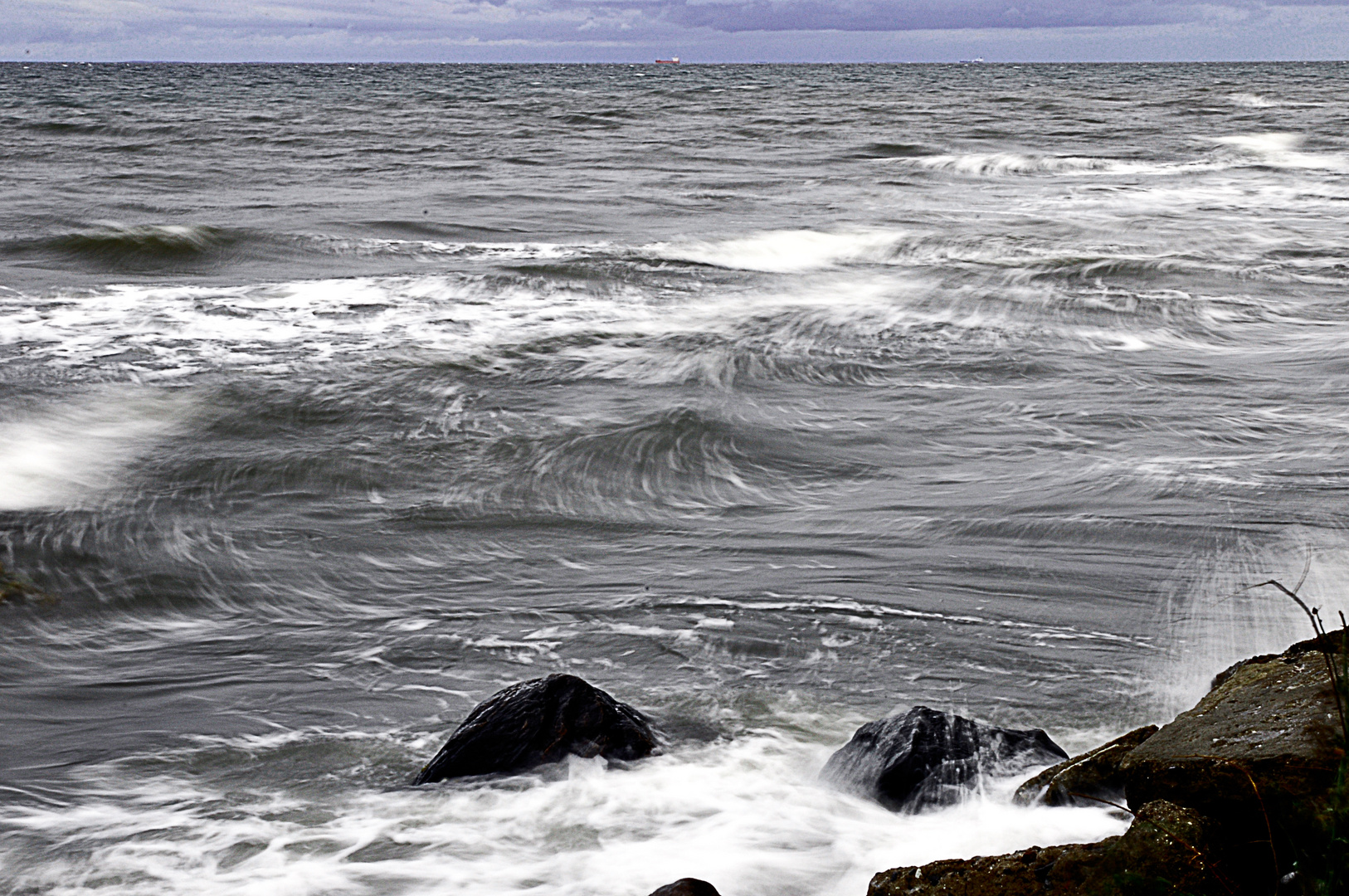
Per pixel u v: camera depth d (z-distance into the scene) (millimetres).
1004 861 3369
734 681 5418
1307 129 46594
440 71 177875
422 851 3980
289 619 6320
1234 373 11539
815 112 59281
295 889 3770
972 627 5996
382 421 9727
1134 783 3719
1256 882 3295
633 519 7785
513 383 10859
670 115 56156
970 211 23875
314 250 17766
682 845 3971
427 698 5375
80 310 13273
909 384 11148
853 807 4207
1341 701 3680
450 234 19844
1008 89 90500
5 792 4473
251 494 8203
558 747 4473
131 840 4109
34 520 7574
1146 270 16688
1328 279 16188
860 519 7676
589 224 21312
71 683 5562
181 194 24766
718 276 16438
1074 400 10594
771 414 10117
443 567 7016
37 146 35750
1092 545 7051
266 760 4758
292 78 123188
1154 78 120938
